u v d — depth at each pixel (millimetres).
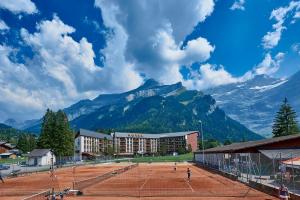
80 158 199125
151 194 40156
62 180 65125
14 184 57812
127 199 35906
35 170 92875
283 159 49188
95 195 39531
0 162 140625
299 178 46375
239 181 55438
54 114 136625
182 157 196750
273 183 44281
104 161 156875
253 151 60250
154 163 148375
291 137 57531
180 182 57000
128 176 72938
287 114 140625
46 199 36406
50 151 125750
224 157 78000
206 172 84188
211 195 38469
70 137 137875
